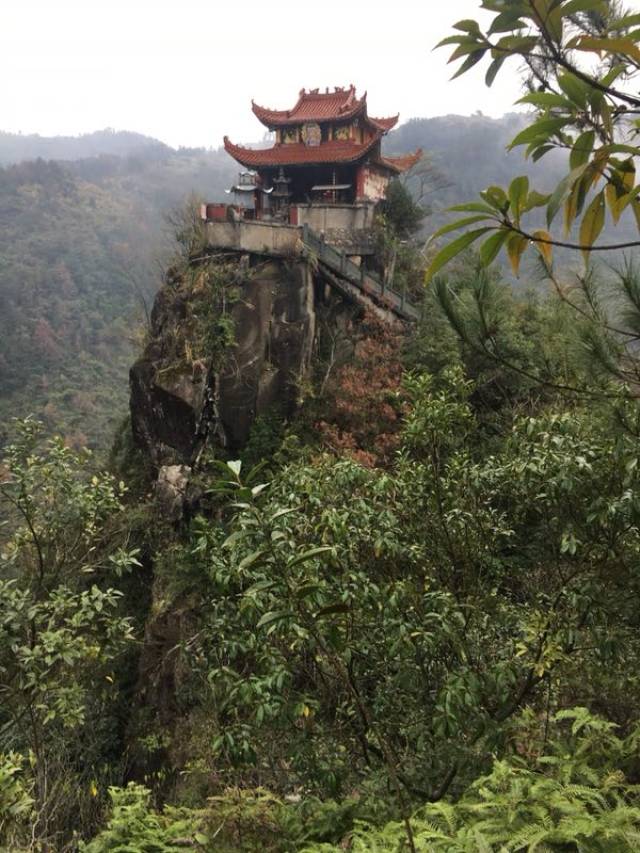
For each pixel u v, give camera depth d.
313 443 17.03
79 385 70.12
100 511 7.31
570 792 3.00
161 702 14.16
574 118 1.76
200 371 17.95
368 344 18.09
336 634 3.15
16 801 4.25
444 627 4.10
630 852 2.63
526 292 12.93
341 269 19.39
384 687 4.68
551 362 3.37
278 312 18.69
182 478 17.62
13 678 6.24
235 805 4.06
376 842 3.24
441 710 3.87
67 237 103.19
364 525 4.50
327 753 4.30
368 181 24.22
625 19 1.62
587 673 4.66
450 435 5.50
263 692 3.76
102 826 5.45
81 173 139.75
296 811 4.08
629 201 1.89
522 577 5.54
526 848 2.97
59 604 6.02
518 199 1.86
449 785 4.41
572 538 4.26
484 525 5.16
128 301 90.44
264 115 24.45
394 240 22.70
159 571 16.06
